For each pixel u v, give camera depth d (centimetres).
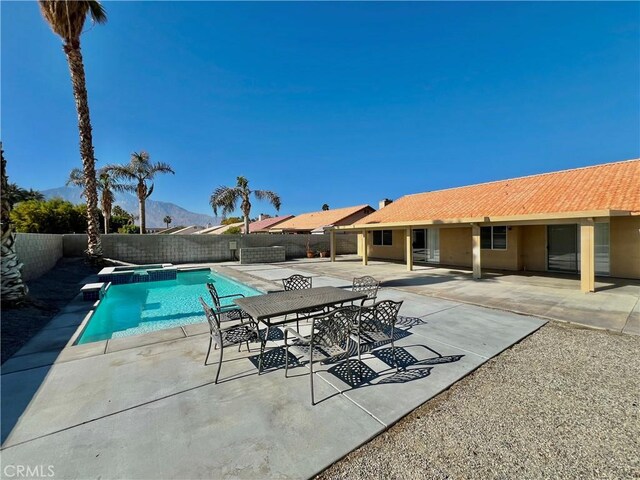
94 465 227
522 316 622
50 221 2252
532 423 276
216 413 293
